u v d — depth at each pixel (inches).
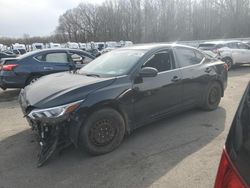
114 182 132.5
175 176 135.4
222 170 61.1
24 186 131.8
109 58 200.5
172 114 200.4
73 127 146.4
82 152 162.6
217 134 184.9
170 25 2167.8
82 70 201.6
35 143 178.5
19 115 248.4
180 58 206.7
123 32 2684.5
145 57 183.9
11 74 322.3
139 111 175.0
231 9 1743.4
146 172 139.9
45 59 336.5
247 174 54.2
